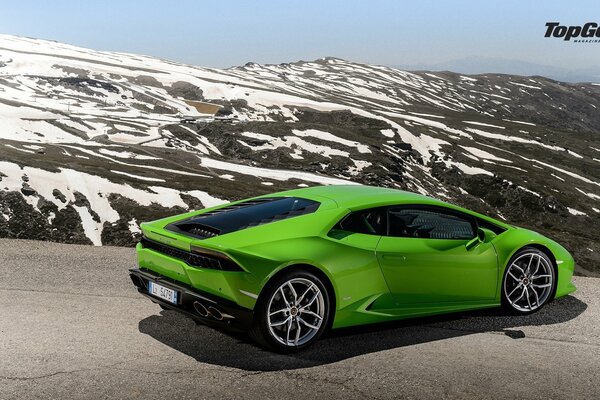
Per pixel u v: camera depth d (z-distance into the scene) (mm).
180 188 136500
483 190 194750
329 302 4812
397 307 5164
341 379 4117
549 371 4410
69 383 3912
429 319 5703
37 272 7031
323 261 4695
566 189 199500
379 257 4996
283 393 3846
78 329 5094
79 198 124312
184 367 4266
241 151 196375
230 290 4355
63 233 112625
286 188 154875
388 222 5195
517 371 4383
